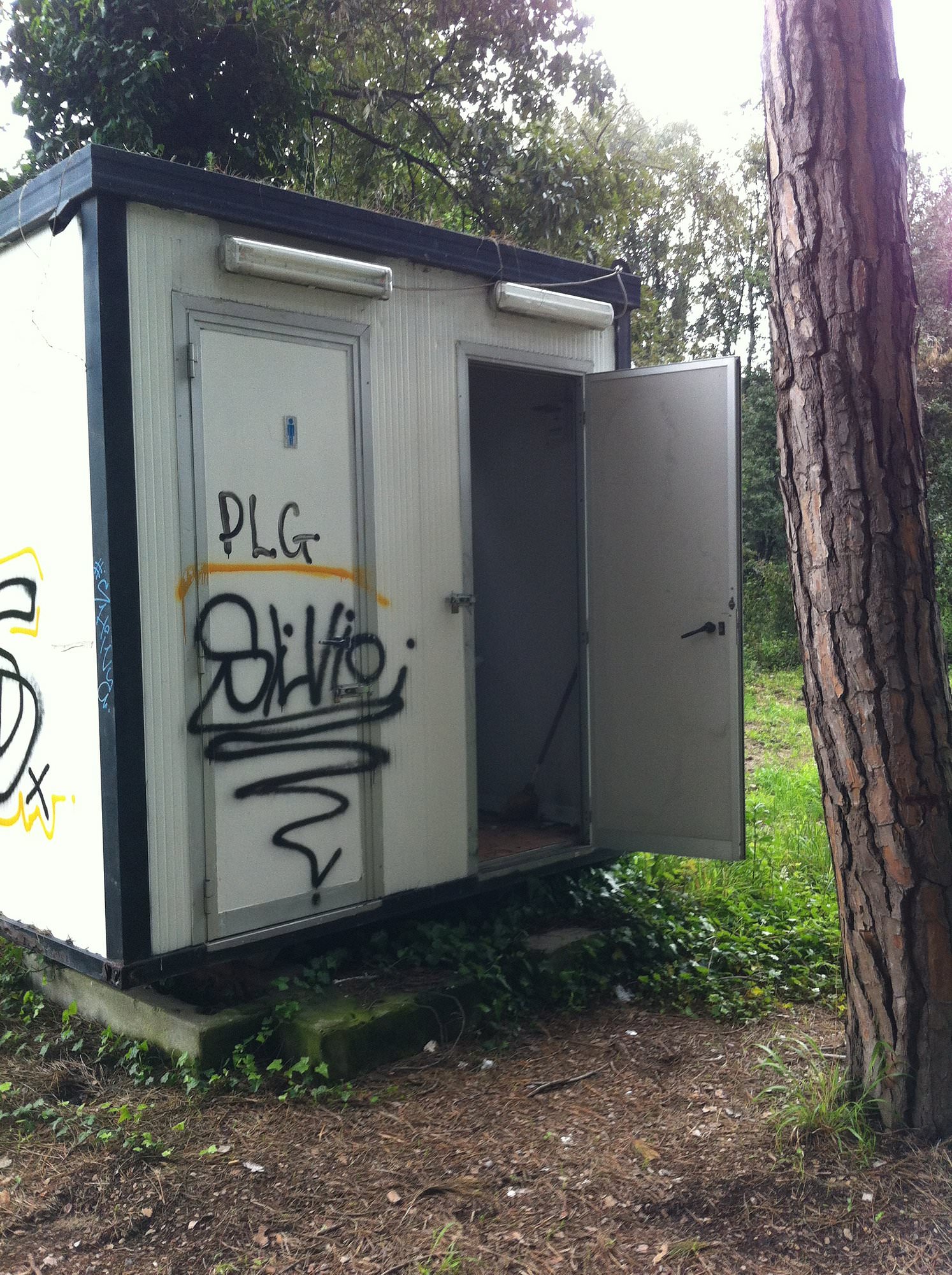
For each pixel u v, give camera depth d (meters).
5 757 4.48
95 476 3.80
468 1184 3.25
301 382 4.32
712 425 5.13
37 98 8.64
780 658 15.84
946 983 3.26
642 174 12.46
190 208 3.94
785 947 5.16
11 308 4.29
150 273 3.88
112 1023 4.37
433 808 4.83
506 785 6.34
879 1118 3.37
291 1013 4.06
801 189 3.28
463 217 11.56
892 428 3.23
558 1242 2.95
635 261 18.11
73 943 4.12
